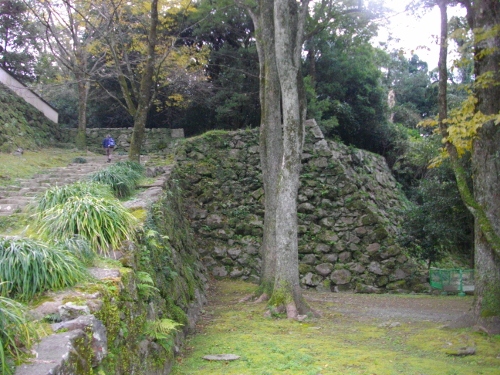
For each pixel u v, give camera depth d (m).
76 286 3.74
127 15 12.98
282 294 7.89
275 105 9.29
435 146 12.84
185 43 16.59
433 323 7.69
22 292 3.51
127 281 4.35
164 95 16.92
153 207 7.43
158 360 4.66
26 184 9.15
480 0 6.71
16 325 2.74
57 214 4.99
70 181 9.37
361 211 12.33
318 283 11.86
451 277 11.30
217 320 7.57
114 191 7.83
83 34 16.52
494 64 6.75
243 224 12.79
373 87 19.02
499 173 6.82
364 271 11.82
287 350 5.80
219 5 12.54
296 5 8.85
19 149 12.60
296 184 8.11
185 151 13.66
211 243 12.68
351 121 17.77
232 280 12.17
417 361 5.43
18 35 19.44
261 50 9.77
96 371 3.12
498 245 6.47
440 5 7.00
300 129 8.46
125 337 3.89
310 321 7.55
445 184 11.40
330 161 12.99
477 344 6.09
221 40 18.27
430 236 11.53
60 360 2.63
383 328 7.29
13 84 14.61
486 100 6.82
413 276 11.62
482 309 6.74
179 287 7.12
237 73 16.83
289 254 7.98
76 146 15.79
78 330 3.03
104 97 18.31
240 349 5.85
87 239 4.75
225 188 13.26
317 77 18.17
